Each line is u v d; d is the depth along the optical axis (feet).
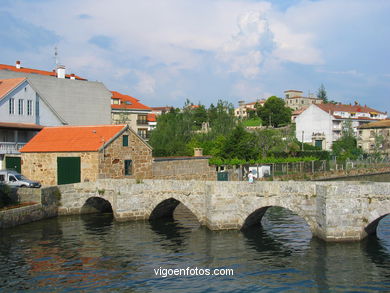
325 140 374.63
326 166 262.88
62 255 91.50
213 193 110.42
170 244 99.50
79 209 137.18
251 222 114.52
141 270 82.12
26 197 130.21
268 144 273.54
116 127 157.69
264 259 86.53
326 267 80.38
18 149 170.40
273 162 232.32
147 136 326.65
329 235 92.68
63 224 122.31
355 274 76.74
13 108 173.68
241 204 109.19
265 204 104.99
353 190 92.73
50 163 154.20
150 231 112.78
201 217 115.96
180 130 265.13
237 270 80.89
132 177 158.71
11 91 171.94
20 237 106.73
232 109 300.20
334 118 377.91
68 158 149.89
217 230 110.22
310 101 639.35
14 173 142.61
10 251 94.43
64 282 76.02
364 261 82.74
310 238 100.73
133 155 159.53
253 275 78.18
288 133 398.42
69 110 238.48
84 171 146.72
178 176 181.88
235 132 233.14
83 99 246.06
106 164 147.64
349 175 271.49
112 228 116.88
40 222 125.08
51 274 80.02
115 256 90.79
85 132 160.35
